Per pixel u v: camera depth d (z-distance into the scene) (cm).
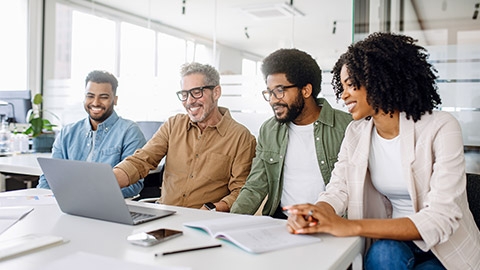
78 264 82
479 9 324
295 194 187
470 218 129
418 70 130
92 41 566
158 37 582
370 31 356
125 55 573
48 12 539
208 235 106
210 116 209
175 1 560
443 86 337
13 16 502
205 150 207
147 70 552
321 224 108
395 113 138
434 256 134
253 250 92
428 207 118
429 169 131
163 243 98
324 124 187
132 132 233
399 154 139
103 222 119
